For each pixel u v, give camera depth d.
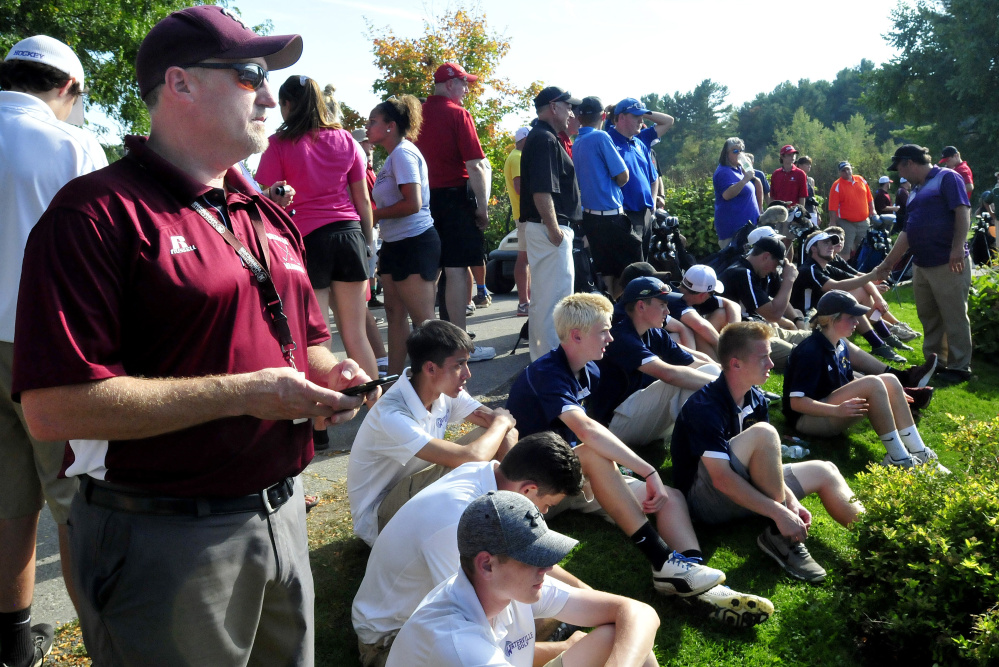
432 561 2.91
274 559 2.10
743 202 10.09
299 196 5.09
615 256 7.24
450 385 3.74
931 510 3.62
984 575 3.17
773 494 4.11
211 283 1.92
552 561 2.20
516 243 11.59
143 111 17.06
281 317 2.12
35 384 1.68
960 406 6.50
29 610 3.08
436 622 2.27
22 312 1.72
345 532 4.22
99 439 1.76
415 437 3.63
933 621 3.23
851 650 3.54
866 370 6.45
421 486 3.67
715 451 4.16
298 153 5.01
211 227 1.99
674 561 3.71
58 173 2.94
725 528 4.49
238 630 2.05
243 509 2.01
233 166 2.26
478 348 7.49
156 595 1.90
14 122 2.92
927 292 7.35
